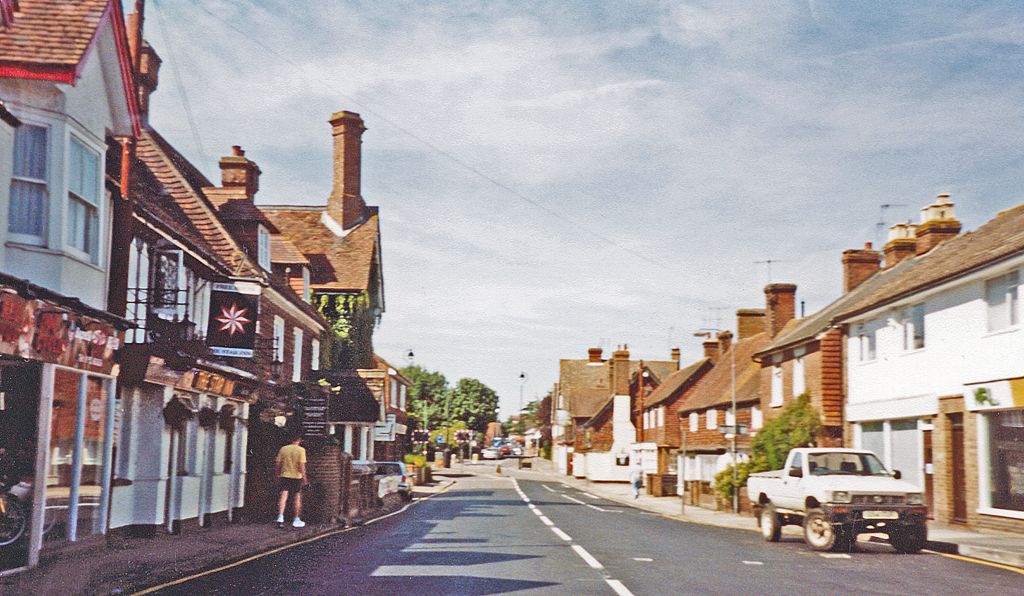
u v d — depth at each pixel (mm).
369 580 11508
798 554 16328
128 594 10297
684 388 56750
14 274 12242
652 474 57156
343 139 43438
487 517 26016
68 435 13336
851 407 29406
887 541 19766
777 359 36438
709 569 13461
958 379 22750
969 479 22016
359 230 41812
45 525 12594
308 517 22016
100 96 14125
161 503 17000
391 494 34406
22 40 12633
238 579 11586
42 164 12695
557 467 103938
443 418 136375
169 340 17219
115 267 15438
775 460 31859
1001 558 15648
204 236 23000
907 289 24656
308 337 32281
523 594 10492
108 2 13484
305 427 25641
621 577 12211
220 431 20719
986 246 22875
